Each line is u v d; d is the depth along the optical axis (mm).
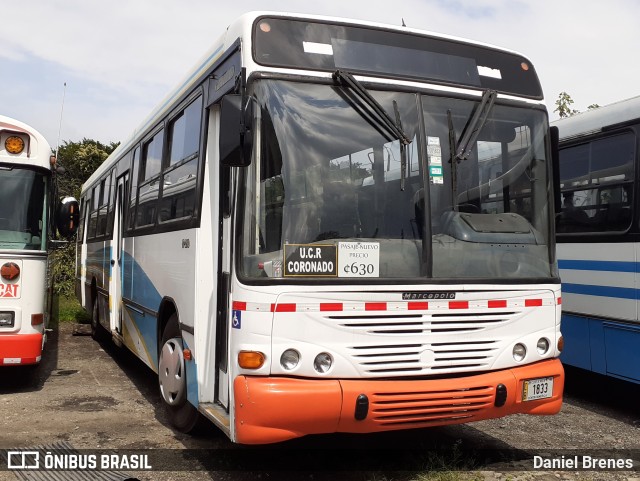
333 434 6020
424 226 4676
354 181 4574
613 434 6250
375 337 4414
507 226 5027
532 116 5344
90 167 24516
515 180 5164
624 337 6867
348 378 4340
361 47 4887
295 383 4191
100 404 7137
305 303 4289
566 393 8062
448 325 4621
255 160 4379
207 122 5504
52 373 8898
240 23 4809
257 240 4316
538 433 6234
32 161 7539
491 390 4625
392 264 4555
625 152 6996
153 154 7426
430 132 4879
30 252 7270
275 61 4590
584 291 7418
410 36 5105
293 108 4531
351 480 4875
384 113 4715
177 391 5840
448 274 4711
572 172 7785
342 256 4438
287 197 4406
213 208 5309
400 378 4484
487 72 5289
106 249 10469
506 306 4848
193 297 5449
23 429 6086
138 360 10094
